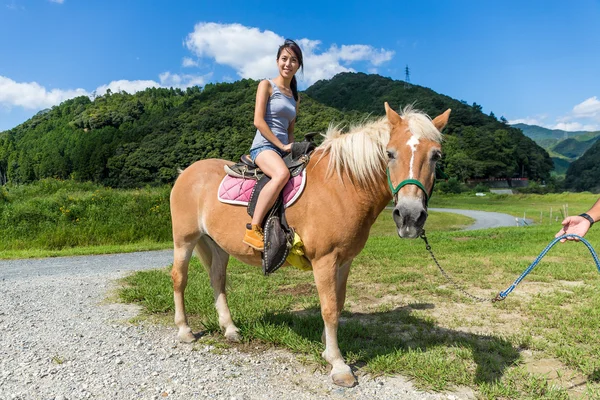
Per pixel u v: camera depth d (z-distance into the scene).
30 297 6.11
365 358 3.69
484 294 6.00
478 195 63.28
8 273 8.48
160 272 7.69
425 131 2.97
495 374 3.37
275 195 3.35
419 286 6.38
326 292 3.31
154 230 14.17
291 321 4.71
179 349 4.04
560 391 3.05
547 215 35.22
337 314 3.43
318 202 3.29
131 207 14.88
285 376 3.42
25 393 3.12
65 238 12.80
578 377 3.37
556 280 6.79
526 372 3.38
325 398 3.06
